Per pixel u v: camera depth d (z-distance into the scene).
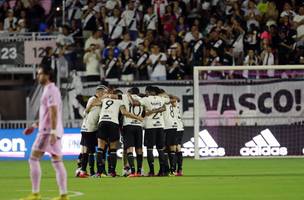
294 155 76.31
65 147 77.31
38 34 85.88
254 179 50.81
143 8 87.25
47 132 35.34
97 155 54.25
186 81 77.75
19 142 78.00
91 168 55.06
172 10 85.38
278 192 41.44
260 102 77.25
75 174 57.03
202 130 76.75
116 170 62.66
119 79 80.00
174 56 80.00
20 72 85.06
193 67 76.50
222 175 54.97
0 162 74.12
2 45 84.75
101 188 44.62
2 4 89.81
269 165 66.31
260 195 39.72
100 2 87.88
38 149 35.56
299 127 76.50
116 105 53.72
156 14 85.38
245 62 79.06
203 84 77.69
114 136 53.81
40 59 82.56
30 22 88.75
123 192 42.03
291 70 77.12
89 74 80.88
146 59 80.06
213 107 77.38
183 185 46.47
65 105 79.44
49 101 34.97
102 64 81.25
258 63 79.31
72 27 85.94
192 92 77.56
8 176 56.12
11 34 86.06
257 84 77.25
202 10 85.94
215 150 76.50
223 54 79.44
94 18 85.62
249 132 76.62
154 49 80.25
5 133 78.19
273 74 77.44
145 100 54.84
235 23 81.88
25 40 84.56
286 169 60.81
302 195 39.62
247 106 77.19
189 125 77.38
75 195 40.22
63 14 87.88
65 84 79.69
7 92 92.00
